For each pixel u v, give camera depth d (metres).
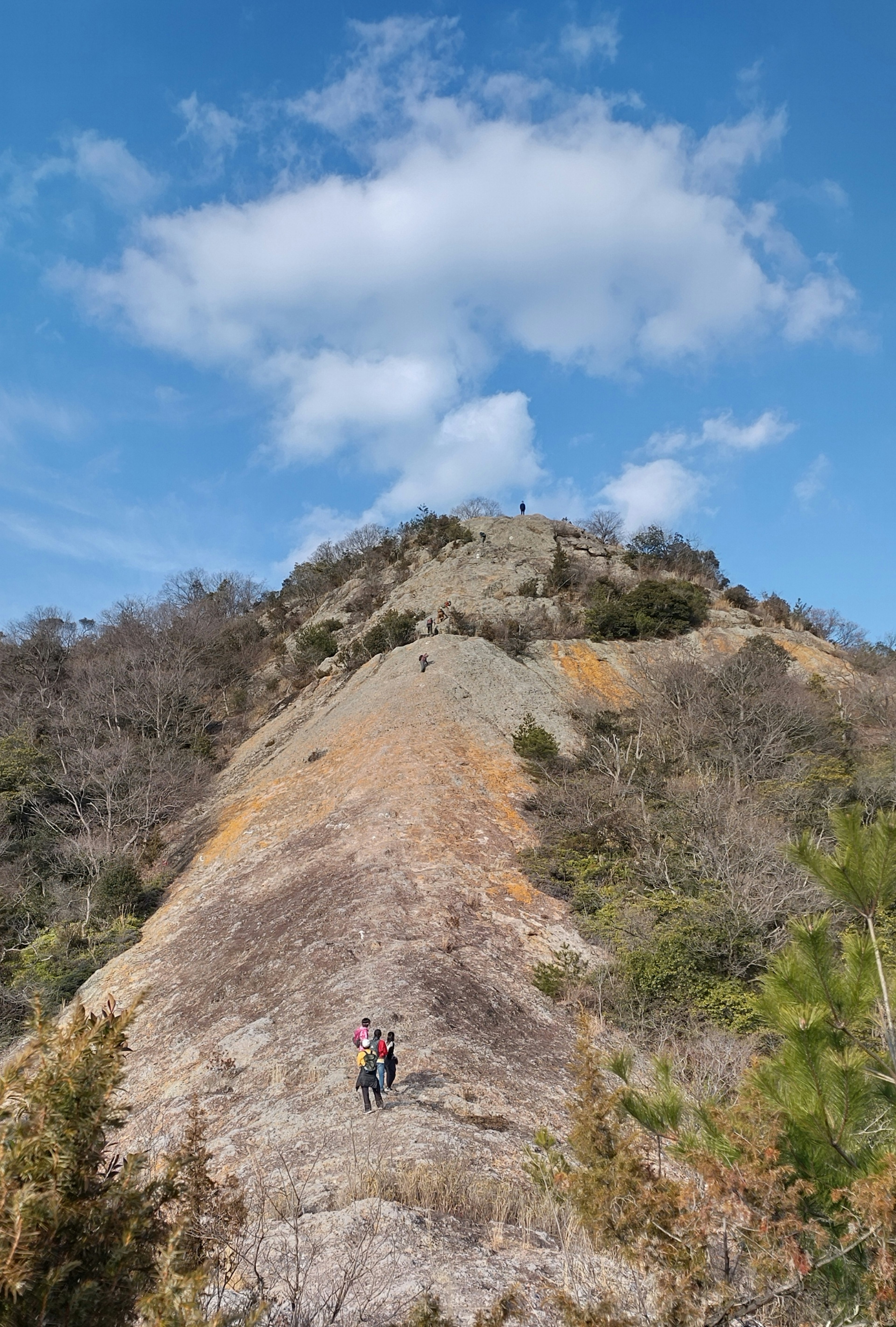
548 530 70.38
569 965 23.08
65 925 31.81
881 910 6.61
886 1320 5.04
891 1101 6.36
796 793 30.70
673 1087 7.18
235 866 32.66
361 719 41.97
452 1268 7.68
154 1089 18.62
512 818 32.84
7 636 67.38
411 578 64.88
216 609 75.75
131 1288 3.71
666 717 39.41
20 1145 3.54
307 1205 9.96
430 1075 15.88
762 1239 5.41
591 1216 5.87
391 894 25.58
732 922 21.94
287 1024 19.69
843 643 60.19
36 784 41.16
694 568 66.44
